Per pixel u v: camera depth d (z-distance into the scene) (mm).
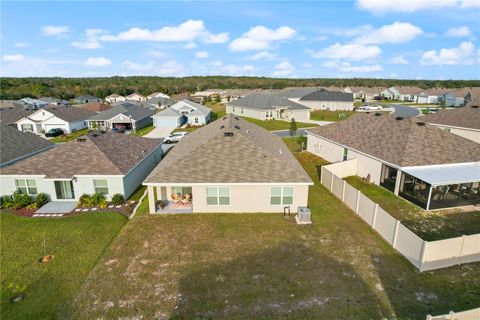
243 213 20719
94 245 16906
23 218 20359
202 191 20391
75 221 19812
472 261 14961
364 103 103625
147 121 64250
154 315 11789
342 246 16500
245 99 77062
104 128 58000
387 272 14242
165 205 21812
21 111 59875
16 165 23250
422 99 107625
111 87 151000
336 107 86875
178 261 15250
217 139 22766
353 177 28188
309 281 13641
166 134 53375
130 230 18406
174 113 61469
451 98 94375
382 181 25375
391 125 29047
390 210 21109
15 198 22047
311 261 15141
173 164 21188
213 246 16609
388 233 16781
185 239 17359
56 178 22031
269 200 20688
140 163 26547
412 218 19922
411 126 27062
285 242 16953
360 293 12852
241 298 12617
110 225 19250
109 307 12227
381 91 125062
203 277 13992
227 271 14406
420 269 14266
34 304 12453
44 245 16844
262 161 21500
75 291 13188
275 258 15430
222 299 12570
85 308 12203
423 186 21203
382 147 26438
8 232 18438
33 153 30547
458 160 23500
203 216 20250
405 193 22859
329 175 25000
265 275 14086
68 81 175625
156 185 20062
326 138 33719
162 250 16266
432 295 12703
